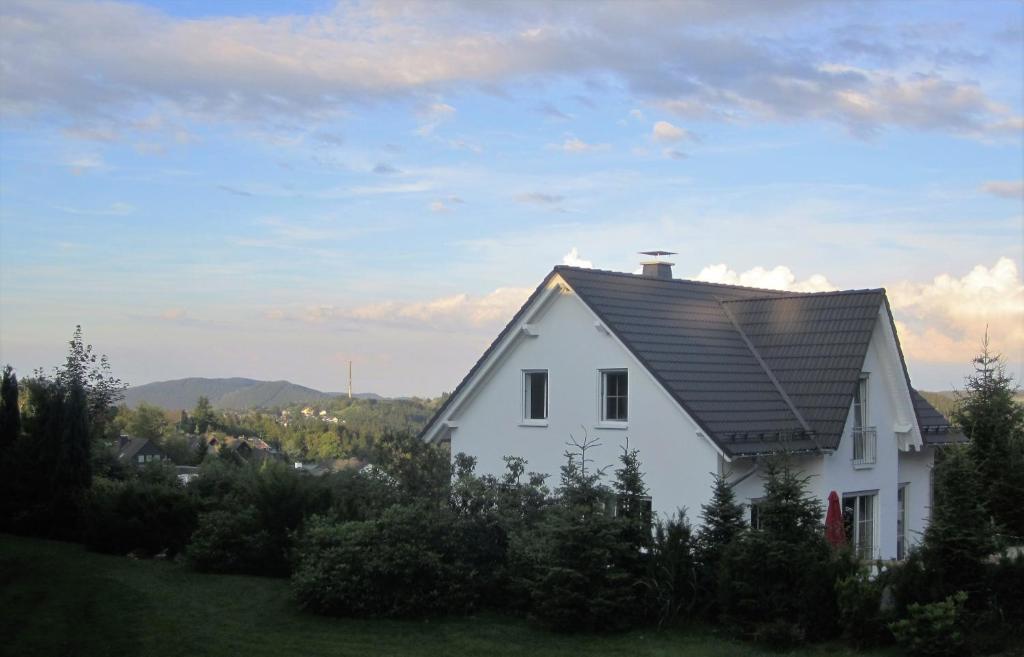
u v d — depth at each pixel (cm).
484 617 1555
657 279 2555
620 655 1331
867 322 2258
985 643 1367
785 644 1372
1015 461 1973
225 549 1944
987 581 1454
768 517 1455
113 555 2158
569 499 1539
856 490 2239
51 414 2473
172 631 1425
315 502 1953
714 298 2603
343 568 1554
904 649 1354
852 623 1378
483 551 1616
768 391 2219
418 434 2558
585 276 2359
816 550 1437
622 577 1457
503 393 2453
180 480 2450
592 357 2266
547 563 1504
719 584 1457
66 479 2448
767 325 2428
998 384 2061
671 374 2106
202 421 9012
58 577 1825
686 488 2045
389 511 1630
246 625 1477
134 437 6800
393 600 1546
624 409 2214
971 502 1480
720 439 1966
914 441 2402
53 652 1305
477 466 2486
